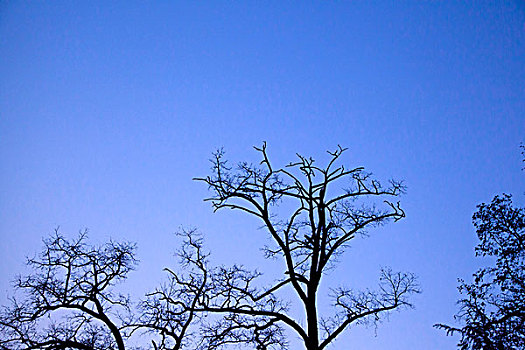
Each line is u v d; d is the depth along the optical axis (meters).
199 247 21.44
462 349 18.05
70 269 20.25
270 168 23.28
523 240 20.66
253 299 20.67
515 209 21.19
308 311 20.55
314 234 22.05
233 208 22.97
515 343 17.64
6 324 19.19
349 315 20.92
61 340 19.05
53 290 19.66
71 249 20.39
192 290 20.69
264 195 22.86
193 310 20.05
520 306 18.72
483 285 19.77
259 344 19.81
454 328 18.55
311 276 21.33
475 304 19.38
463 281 20.02
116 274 20.59
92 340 19.39
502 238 21.34
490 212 21.53
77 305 19.47
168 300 20.52
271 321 20.23
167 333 19.69
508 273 20.02
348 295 21.38
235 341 20.12
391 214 22.78
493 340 17.92
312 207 22.92
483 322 18.50
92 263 20.56
